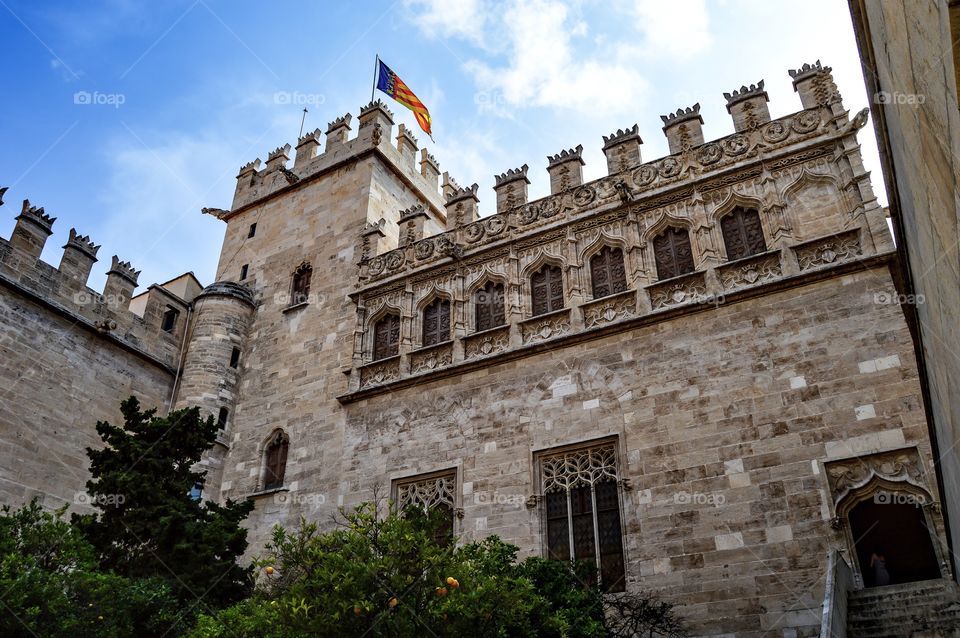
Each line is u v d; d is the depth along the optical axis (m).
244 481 31.12
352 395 29.91
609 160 30.00
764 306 23.38
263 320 35.88
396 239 37.31
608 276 27.39
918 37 7.81
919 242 11.26
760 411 21.86
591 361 25.36
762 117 27.44
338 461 28.94
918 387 20.19
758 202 25.64
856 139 24.78
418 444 27.34
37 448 27.34
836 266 22.66
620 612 19.73
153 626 18.09
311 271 36.19
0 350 27.30
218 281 38.25
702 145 27.66
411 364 29.56
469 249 30.80
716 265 24.84
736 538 20.50
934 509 18.64
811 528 19.75
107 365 31.23
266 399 32.94
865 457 19.98
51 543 18.19
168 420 23.97
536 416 25.41
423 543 15.09
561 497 23.86
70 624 16.25
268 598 17.36
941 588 16.98
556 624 15.34
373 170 37.94
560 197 29.86
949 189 7.57
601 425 24.06
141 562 21.03
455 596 14.23
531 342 26.95
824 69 26.72
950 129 7.03
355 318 32.34
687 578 20.59
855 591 17.86
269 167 42.66
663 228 27.06
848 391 21.00
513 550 18.42
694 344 23.89
